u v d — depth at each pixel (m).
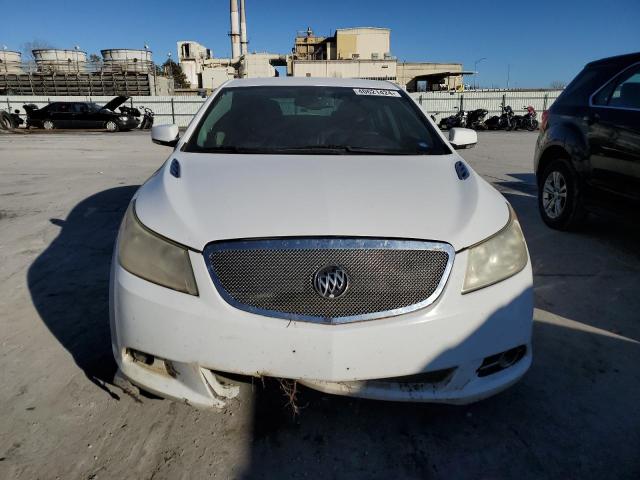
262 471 1.81
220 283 1.76
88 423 2.02
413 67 55.03
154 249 1.84
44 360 2.46
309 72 49.41
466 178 2.39
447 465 1.86
